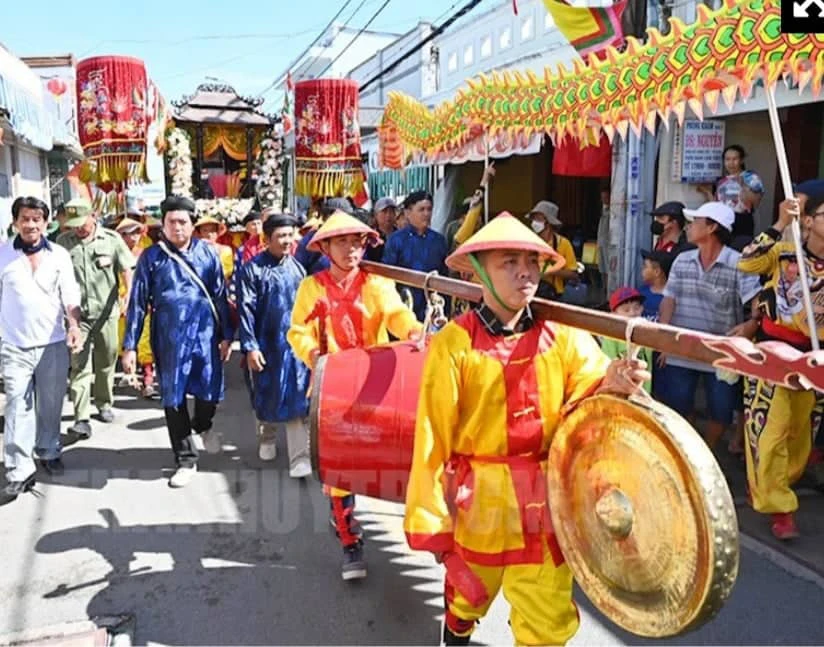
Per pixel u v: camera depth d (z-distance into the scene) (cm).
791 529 360
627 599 170
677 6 576
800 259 265
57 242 577
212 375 469
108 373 588
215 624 301
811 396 361
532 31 896
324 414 260
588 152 659
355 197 847
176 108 1054
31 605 316
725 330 425
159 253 457
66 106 1598
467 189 1027
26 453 440
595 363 213
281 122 1106
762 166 635
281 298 446
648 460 157
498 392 209
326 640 290
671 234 520
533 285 202
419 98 1453
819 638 283
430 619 304
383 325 338
